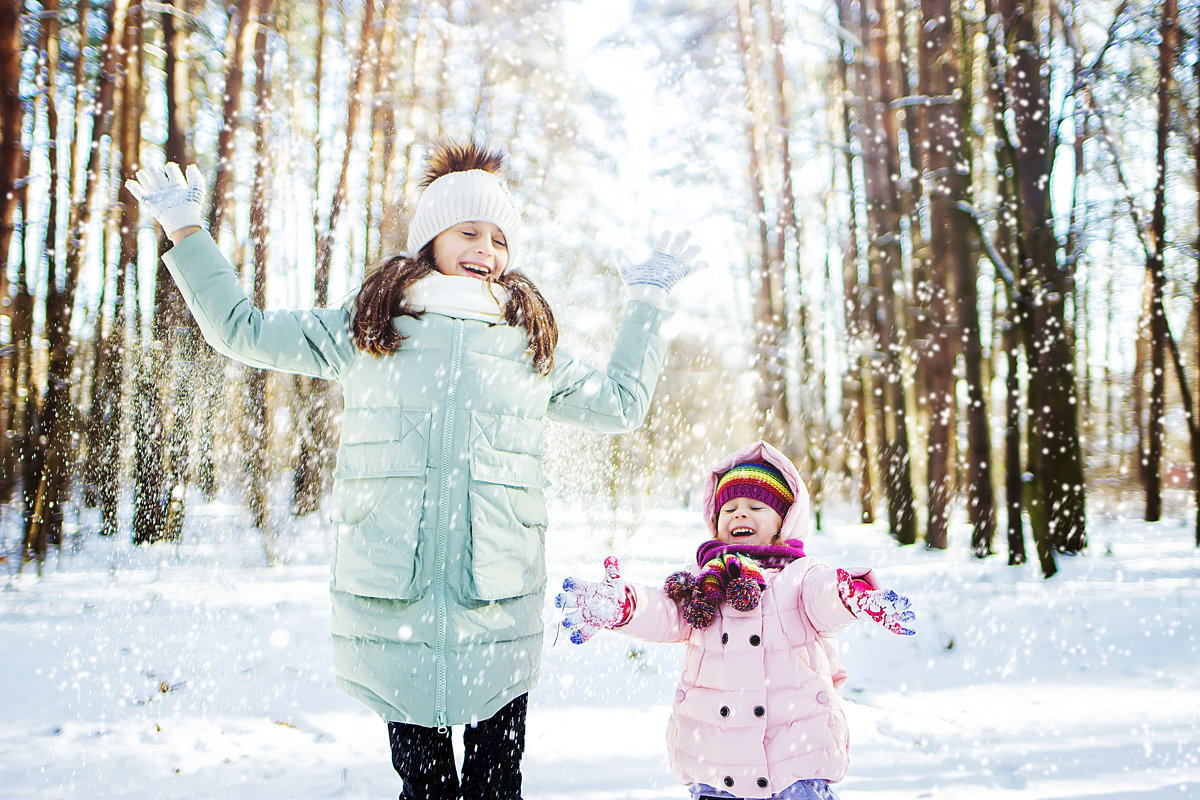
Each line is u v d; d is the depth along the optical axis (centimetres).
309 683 424
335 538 217
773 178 1401
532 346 229
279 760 313
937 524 1048
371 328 217
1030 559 908
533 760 319
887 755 326
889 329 1126
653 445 1017
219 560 868
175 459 978
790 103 1438
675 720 218
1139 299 1441
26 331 843
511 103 1290
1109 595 680
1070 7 955
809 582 215
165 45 1083
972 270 964
